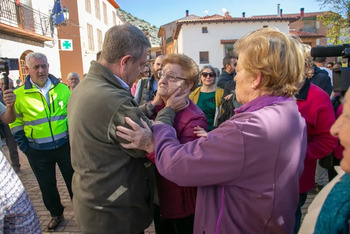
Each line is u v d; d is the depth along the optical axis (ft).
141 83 10.96
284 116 3.49
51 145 9.36
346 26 49.34
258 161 3.33
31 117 9.17
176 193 5.24
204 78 11.46
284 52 3.50
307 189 6.25
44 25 39.55
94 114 4.29
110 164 4.43
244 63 3.69
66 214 10.62
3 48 31.07
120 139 4.29
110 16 87.04
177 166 3.68
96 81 4.55
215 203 3.71
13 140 16.12
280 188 3.43
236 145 3.30
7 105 8.37
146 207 4.93
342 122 2.48
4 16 30.96
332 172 8.90
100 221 4.53
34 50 36.91
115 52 4.59
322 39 119.14
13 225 4.28
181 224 5.38
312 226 3.09
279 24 83.66
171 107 5.06
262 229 3.52
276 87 3.63
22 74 34.73
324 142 5.90
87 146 4.42
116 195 4.46
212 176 3.47
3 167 4.11
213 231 3.63
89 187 4.50
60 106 9.55
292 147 3.49
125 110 4.28
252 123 3.31
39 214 10.82
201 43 84.48
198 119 5.09
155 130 4.39
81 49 58.59
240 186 3.45
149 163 5.00
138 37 4.74
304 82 6.08
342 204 2.43
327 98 6.03
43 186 9.48
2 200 3.98
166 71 5.14
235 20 82.53
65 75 58.49
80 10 58.65
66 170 9.82
